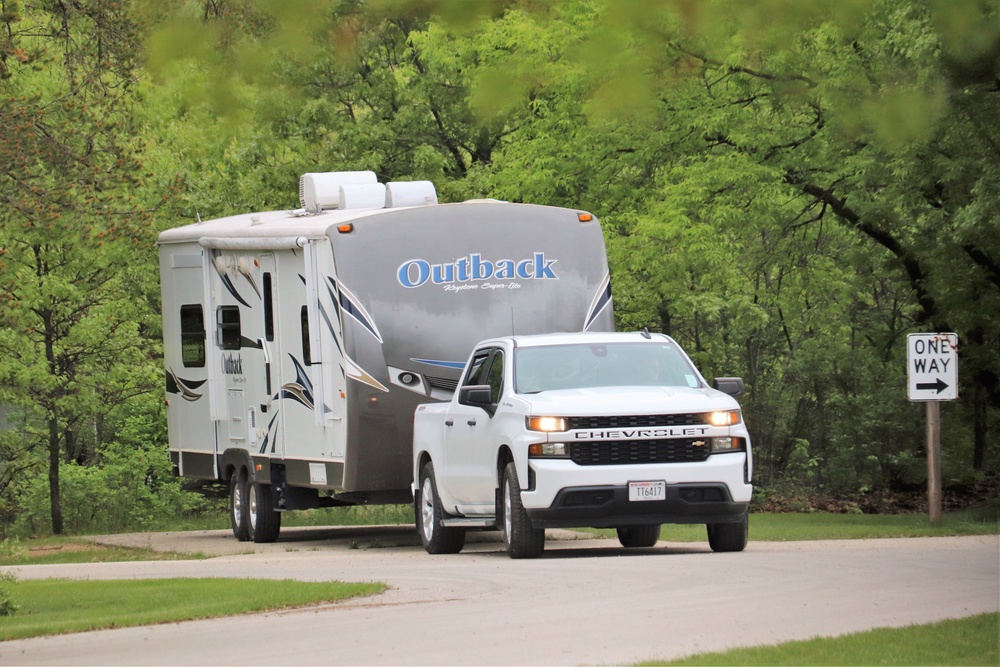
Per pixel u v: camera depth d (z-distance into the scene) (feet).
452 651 103.19
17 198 213.46
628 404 165.27
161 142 334.85
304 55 78.48
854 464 337.52
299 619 122.21
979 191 233.76
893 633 102.99
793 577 137.90
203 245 251.39
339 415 210.59
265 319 233.76
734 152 312.09
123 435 394.73
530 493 163.43
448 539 191.83
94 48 216.13
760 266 346.95
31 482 375.66
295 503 236.02
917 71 209.05
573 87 294.05
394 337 209.56
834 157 292.20
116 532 346.95
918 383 221.66
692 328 391.24
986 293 288.71
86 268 336.08
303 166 378.12
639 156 320.91
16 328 320.09
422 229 213.46
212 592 141.69
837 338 354.74
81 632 121.19
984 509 268.41
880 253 326.24
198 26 78.84
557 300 218.79
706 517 165.48
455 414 186.19
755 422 355.97
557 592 133.08
